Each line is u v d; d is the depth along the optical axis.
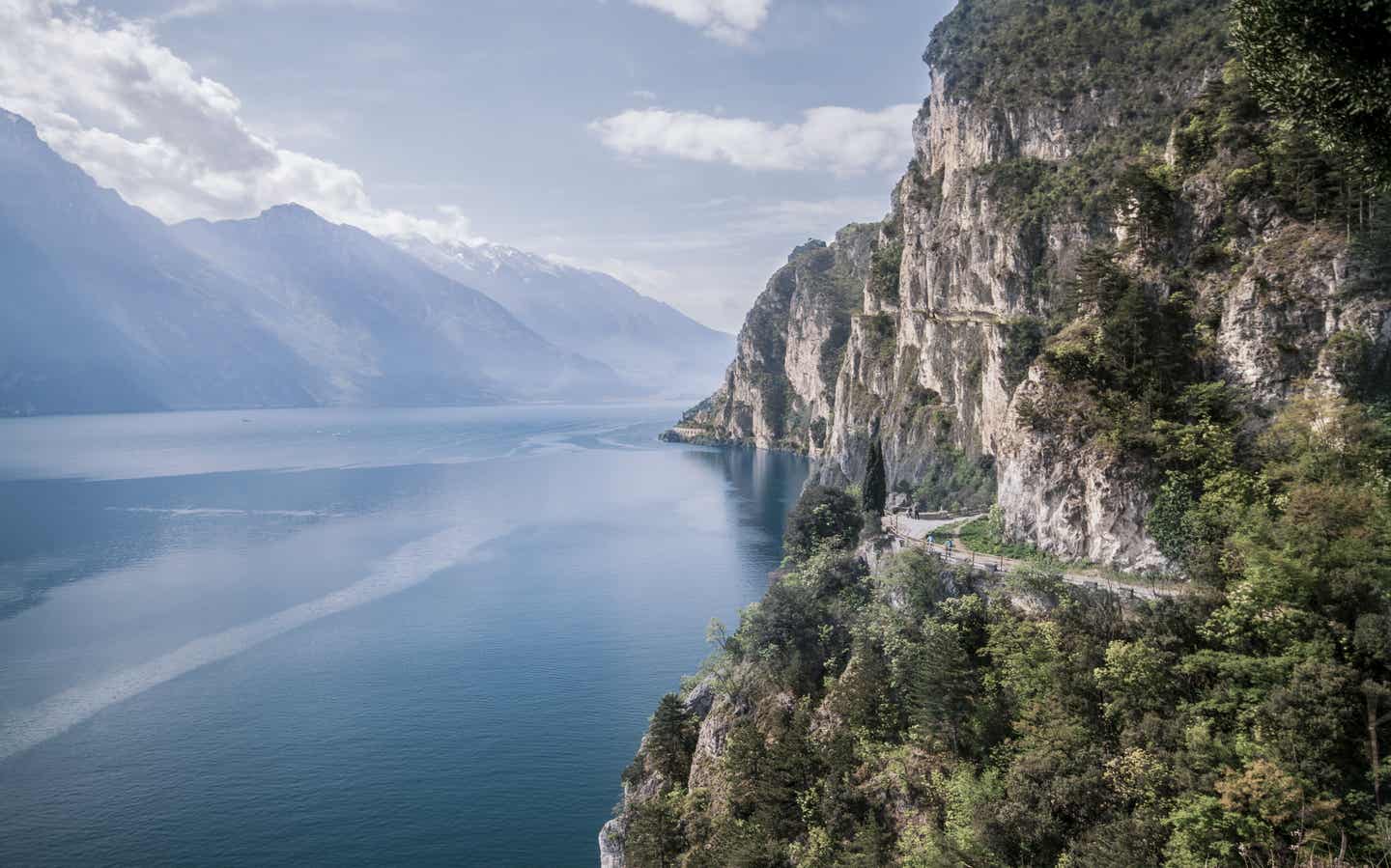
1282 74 36.62
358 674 108.25
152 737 91.69
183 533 188.00
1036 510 68.69
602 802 79.88
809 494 107.44
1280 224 62.66
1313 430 54.25
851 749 59.53
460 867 70.69
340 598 139.75
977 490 119.31
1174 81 119.06
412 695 101.88
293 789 81.75
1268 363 58.91
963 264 149.25
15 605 134.75
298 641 119.81
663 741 75.25
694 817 65.25
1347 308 56.16
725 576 149.88
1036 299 123.38
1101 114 128.00
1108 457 62.09
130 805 78.94
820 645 73.25
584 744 90.06
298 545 177.62
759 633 74.75
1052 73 139.88
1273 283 59.91
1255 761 39.94
